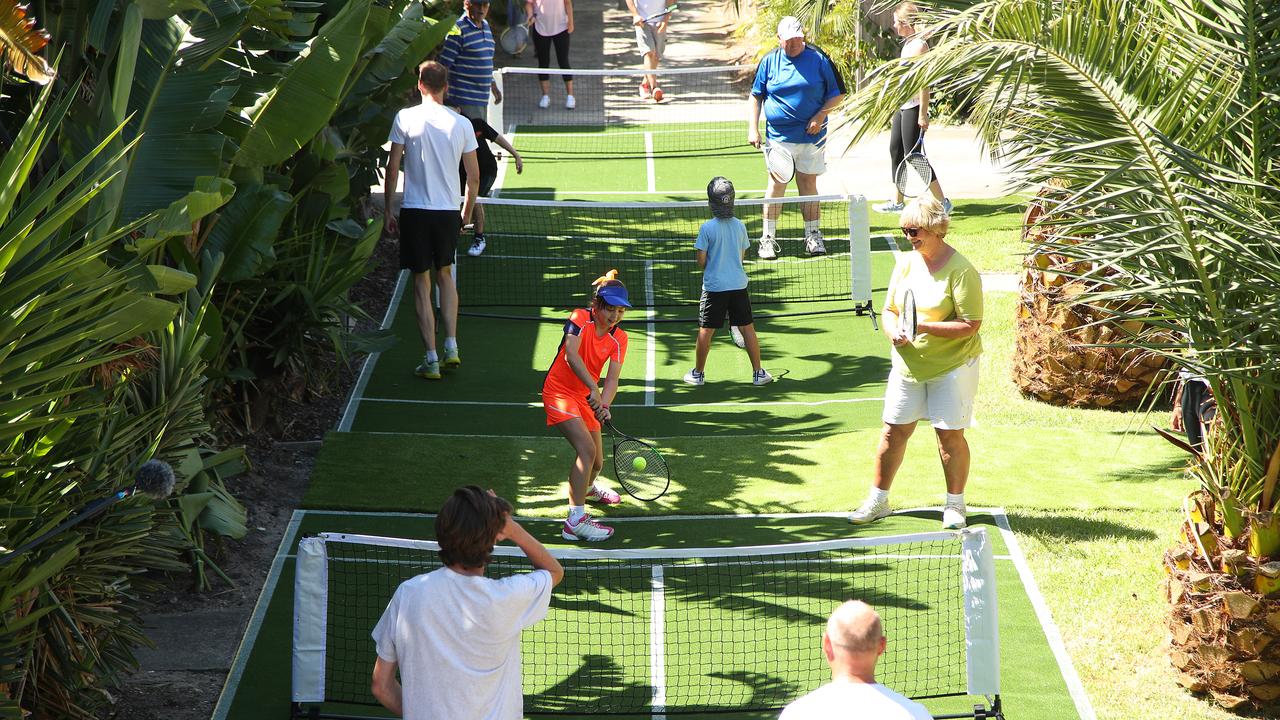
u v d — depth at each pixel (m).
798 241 22.00
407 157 15.64
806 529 12.34
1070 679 9.77
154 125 10.45
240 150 11.70
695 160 27.38
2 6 7.00
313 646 8.95
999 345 17.14
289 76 11.55
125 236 9.80
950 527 12.11
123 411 9.18
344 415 15.32
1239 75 7.94
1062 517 12.38
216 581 11.30
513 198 24.50
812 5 23.81
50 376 6.93
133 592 9.48
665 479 12.27
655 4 31.92
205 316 11.47
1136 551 11.66
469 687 6.67
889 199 23.55
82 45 10.72
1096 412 15.19
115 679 8.80
